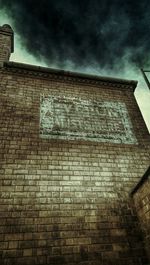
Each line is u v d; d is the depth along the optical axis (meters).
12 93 4.93
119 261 3.09
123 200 3.84
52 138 4.40
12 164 3.80
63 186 3.75
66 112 5.00
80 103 5.32
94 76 6.04
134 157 4.62
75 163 4.14
